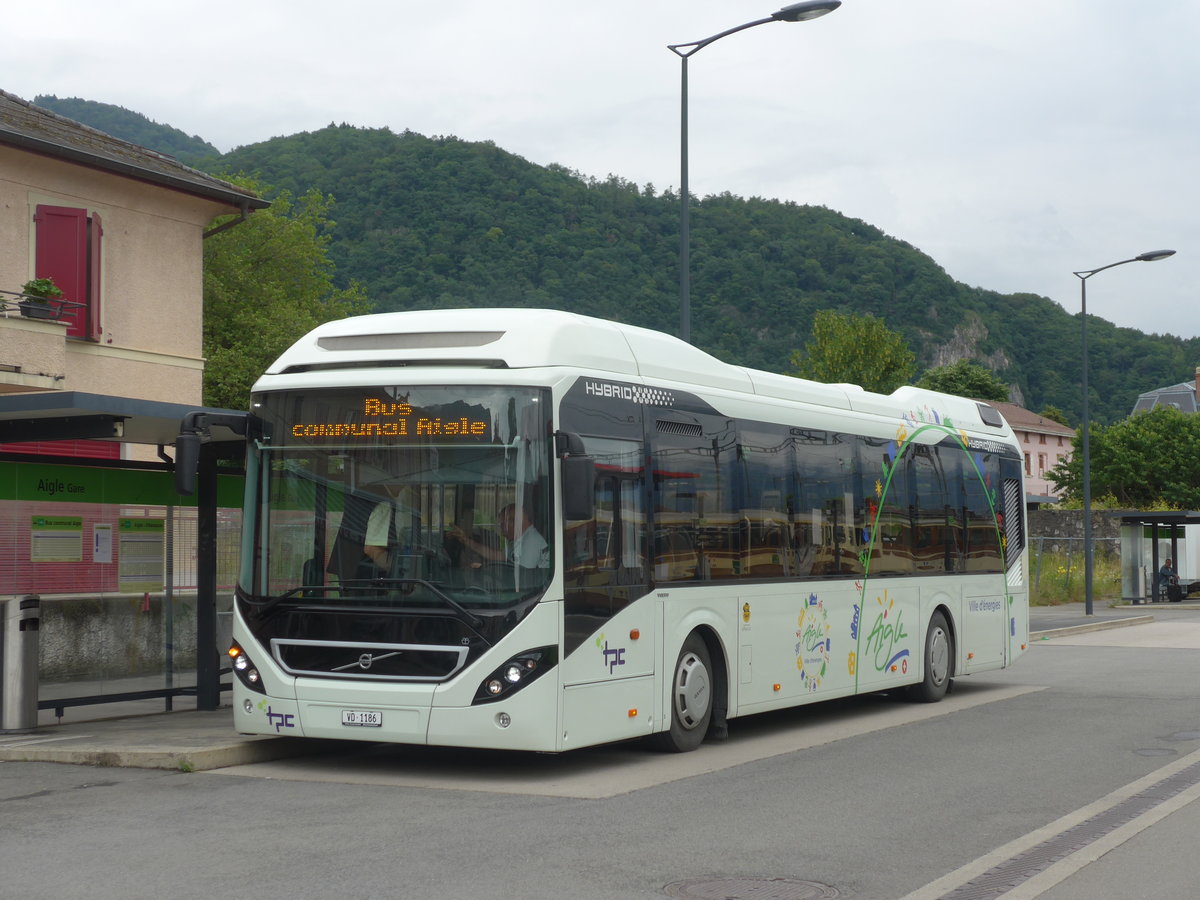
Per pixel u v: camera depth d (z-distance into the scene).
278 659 10.32
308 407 10.52
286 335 40.34
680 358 12.03
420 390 10.23
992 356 135.38
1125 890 6.99
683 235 19.09
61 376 19.30
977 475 17.78
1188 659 23.91
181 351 24.84
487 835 8.13
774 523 13.06
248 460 10.67
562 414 10.16
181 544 14.44
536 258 74.44
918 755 11.78
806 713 15.34
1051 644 28.23
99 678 13.53
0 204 21.75
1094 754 11.89
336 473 10.35
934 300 129.62
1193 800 9.63
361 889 6.76
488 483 9.99
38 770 10.55
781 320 79.81
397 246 75.56
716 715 12.20
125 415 12.09
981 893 6.84
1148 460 77.44
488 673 9.75
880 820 8.77
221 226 26.09
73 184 22.94
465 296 73.56
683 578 11.59
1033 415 110.62
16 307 20.73
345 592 10.15
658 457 11.34
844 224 123.19
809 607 13.56
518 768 10.85
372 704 9.96
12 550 12.77
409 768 10.80
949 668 16.84
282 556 10.45
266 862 7.36
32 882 6.89
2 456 12.73
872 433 15.15
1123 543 46.97
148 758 10.62
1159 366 146.25
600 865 7.36
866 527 14.84
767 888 6.91
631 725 10.82
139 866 7.25
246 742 11.10
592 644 10.32
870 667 14.78
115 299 23.58
